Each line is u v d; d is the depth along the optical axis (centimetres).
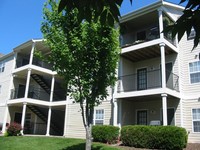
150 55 1783
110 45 1005
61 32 1005
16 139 1703
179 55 1683
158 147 1348
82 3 261
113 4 260
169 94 1490
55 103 2294
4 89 2708
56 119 2605
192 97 1570
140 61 1894
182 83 1636
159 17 1591
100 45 998
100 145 1366
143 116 1780
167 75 1667
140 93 1571
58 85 2655
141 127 1427
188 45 1669
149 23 1836
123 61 1816
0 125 2547
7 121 2503
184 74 1645
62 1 260
